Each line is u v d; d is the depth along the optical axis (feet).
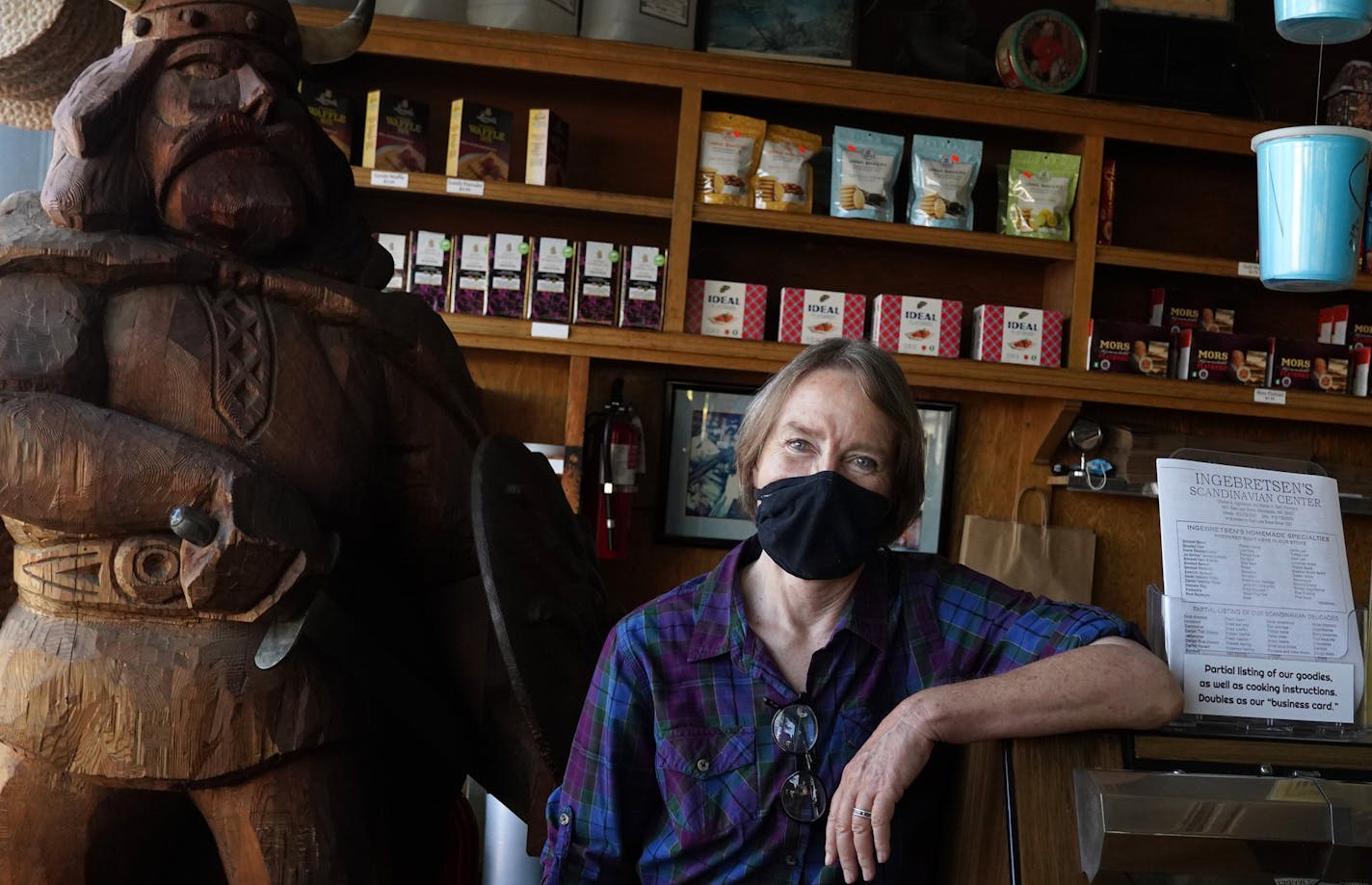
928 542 11.90
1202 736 4.32
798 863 4.14
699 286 10.95
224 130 5.00
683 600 4.48
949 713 4.03
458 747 5.80
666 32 10.87
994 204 12.07
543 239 10.70
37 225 4.90
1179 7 11.27
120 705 4.63
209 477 4.62
